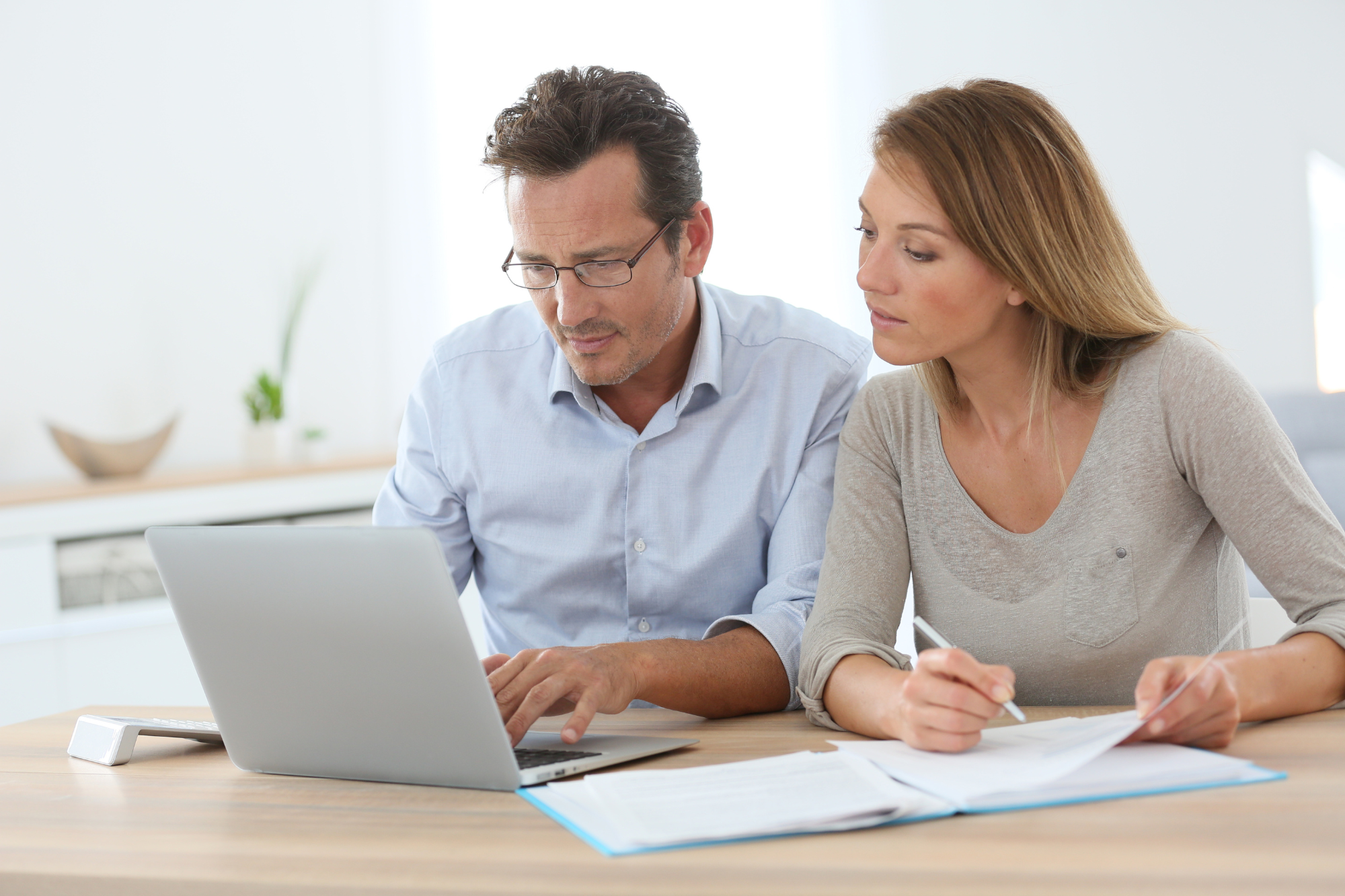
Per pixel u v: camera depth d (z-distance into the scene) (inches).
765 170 160.1
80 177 132.5
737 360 62.9
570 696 43.5
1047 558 50.4
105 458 123.5
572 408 63.0
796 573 58.2
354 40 146.4
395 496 66.2
